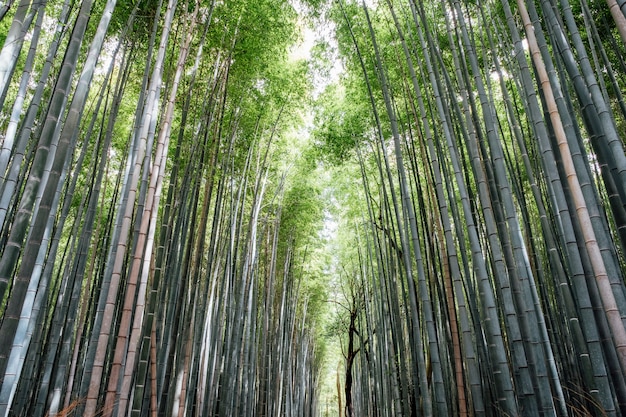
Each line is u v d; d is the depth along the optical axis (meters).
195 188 4.66
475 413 2.87
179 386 3.99
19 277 1.96
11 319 1.91
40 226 2.06
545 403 2.55
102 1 4.82
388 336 6.03
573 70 2.33
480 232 4.76
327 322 15.71
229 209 6.22
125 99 6.76
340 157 8.41
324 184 10.79
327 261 12.95
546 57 2.41
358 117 7.42
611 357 2.29
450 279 3.70
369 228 9.56
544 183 4.09
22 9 2.53
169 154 6.57
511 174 4.25
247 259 6.17
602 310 2.38
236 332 5.79
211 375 5.20
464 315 3.07
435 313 4.57
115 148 7.27
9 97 5.73
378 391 7.71
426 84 4.29
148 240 2.94
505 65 4.96
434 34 4.45
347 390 8.68
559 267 3.05
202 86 5.66
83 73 2.34
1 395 2.35
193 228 4.50
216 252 5.63
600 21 5.05
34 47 2.75
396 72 6.58
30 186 2.08
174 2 3.28
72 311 3.86
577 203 2.04
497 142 2.97
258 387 7.60
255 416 7.04
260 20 5.86
